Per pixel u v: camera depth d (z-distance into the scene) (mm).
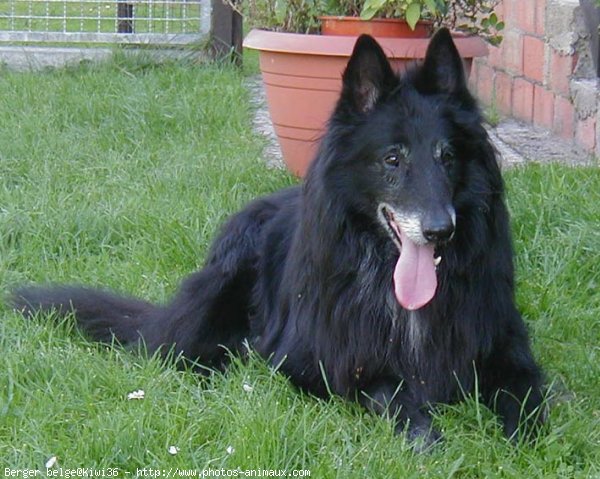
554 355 8383
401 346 7383
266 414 6855
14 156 13156
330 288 7422
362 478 6289
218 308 8461
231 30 19625
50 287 9031
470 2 12086
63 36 19656
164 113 15297
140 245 10422
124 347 8539
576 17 14781
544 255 9836
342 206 7332
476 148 7211
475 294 7363
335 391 7496
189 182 12102
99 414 6922
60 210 10984
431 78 7277
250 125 15508
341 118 7324
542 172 11766
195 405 7199
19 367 7629
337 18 11438
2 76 17891
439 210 6848
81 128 14688
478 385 7488
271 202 8867
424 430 7059
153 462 6418
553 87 15609
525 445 6793
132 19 19719
